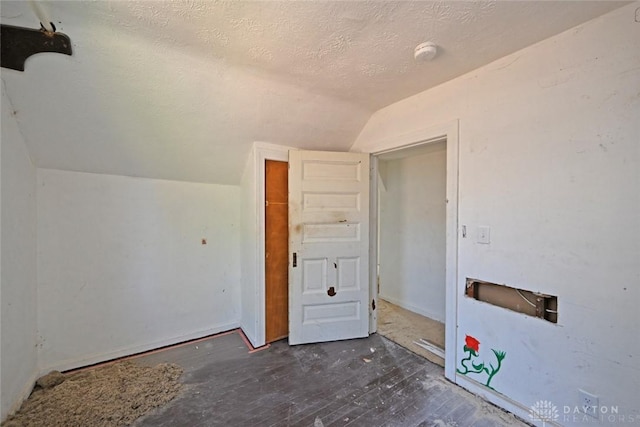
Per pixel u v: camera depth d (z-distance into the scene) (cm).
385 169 386
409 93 227
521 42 159
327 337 269
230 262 295
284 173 271
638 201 130
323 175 267
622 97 133
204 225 279
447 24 143
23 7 132
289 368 223
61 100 176
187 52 168
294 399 186
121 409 173
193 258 274
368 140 279
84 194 221
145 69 173
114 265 235
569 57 149
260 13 135
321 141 280
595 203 142
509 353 175
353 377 211
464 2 127
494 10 133
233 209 296
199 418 169
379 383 204
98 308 228
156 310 255
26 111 175
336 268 271
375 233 292
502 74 175
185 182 268
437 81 206
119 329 238
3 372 161
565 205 152
